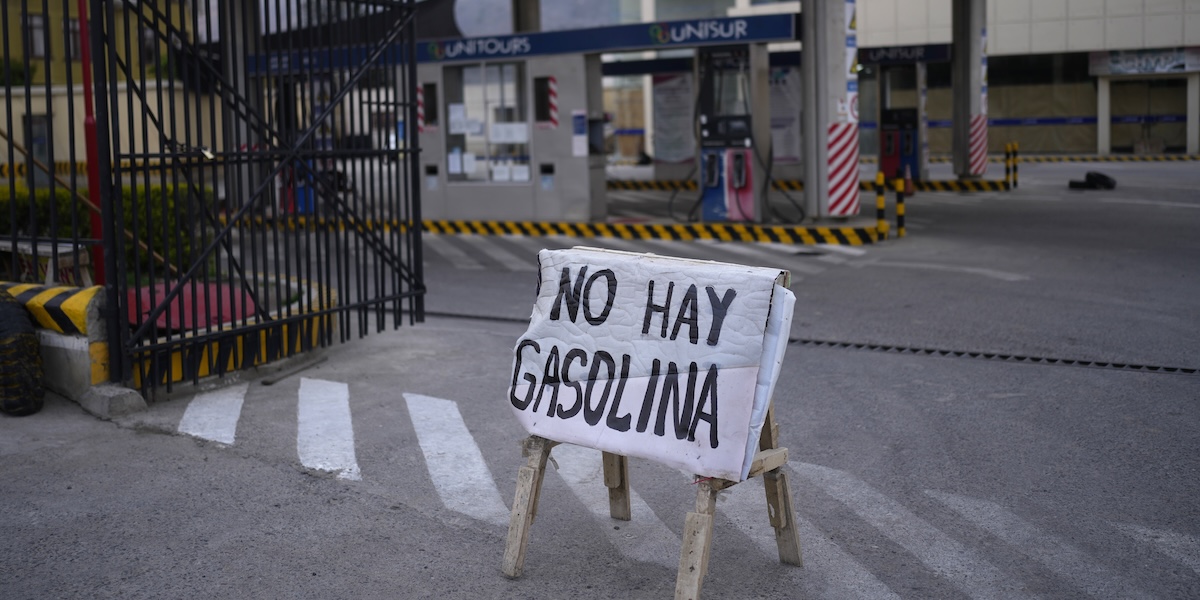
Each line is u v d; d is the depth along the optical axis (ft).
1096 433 20.59
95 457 19.49
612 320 14.06
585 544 15.67
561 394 14.34
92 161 26.48
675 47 52.34
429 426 21.52
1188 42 116.78
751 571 14.69
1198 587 14.01
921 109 75.92
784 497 14.43
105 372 22.33
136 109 47.78
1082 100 123.54
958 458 19.31
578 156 55.72
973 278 38.11
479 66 57.52
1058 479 18.15
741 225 51.72
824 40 51.34
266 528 16.30
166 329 23.09
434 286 39.88
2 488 17.90
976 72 77.92
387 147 28.91
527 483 14.49
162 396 23.16
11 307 21.91
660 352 13.64
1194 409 21.98
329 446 20.20
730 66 52.31
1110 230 50.08
